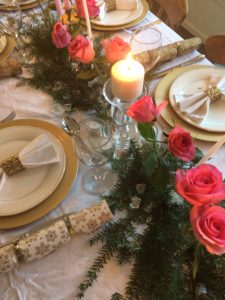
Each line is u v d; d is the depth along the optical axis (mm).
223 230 504
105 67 911
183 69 1005
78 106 910
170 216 667
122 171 717
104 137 767
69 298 617
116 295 604
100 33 1146
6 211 699
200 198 516
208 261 608
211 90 899
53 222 699
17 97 963
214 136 835
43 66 987
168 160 662
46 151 772
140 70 766
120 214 712
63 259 660
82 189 759
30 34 1065
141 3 1246
